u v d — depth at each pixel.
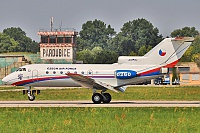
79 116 88.88
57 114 91.88
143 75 120.06
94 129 73.81
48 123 80.75
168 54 120.00
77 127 75.88
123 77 119.44
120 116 88.75
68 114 91.75
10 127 76.81
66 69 121.94
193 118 86.06
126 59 121.06
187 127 76.12
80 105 109.81
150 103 116.81
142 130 72.94
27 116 89.75
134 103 117.00
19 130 73.69
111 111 95.94
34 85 124.44
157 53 120.31
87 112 94.44
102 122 81.19
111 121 82.38
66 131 72.44
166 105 109.12
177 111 95.75
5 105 111.56
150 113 92.56
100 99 115.88
